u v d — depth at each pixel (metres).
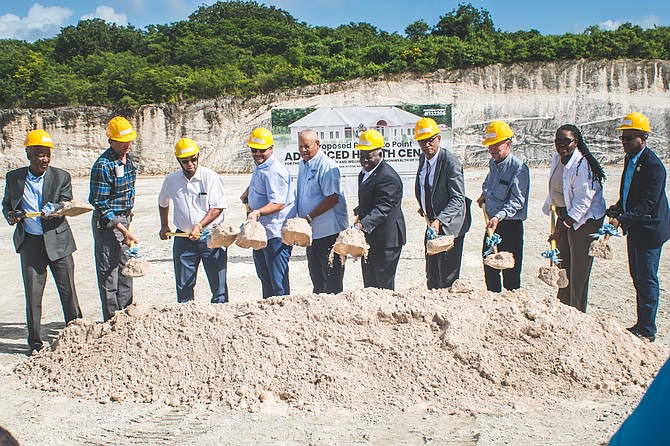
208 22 55.69
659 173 5.57
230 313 5.34
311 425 4.09
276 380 4.70
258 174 6.43
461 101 37.12
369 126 12.70
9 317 7.59
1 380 5.18
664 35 39.94
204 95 37.81
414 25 48.47
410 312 5.13
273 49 46.19
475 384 4.60
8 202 6.13
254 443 3.82
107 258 6.29
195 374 4.83
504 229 6.16
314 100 37.25
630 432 1.46
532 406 4.27
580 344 4.78
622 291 7.89
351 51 42.50
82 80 39.09
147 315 5.38
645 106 36.75
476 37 44.50
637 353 4.88
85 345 5.32
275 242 6.44
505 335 4.88
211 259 6.38
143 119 36.78
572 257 5.95
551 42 38.44
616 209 5.98
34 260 6.09
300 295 5.51
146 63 41.50
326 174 6.32
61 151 36.34
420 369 4.72
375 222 5.97
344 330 5.09
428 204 6.32
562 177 6.00
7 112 36.38
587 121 36.72
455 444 3.68
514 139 36.50
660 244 5.68
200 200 6.33
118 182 6.25
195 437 3.95
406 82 37.72
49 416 4.39
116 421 4.27
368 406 4.41
